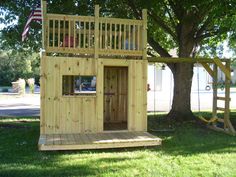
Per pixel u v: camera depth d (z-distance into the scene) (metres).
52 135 9.87
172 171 6.87
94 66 10.40
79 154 8.42
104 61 10.46
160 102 25.78
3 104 23.98
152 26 15.70
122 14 14.05
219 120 12.36
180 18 14.46
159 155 8.32
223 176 6.52
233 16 12.53
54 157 8.09
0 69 50.12
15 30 14.32
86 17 10.39
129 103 10.65
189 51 14.53
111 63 10.52
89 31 10.47
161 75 36.41
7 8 14.13
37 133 11.23
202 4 12.58
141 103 10.74
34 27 13.66
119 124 12.61
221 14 12.38
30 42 14.75
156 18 14.53
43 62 10.06
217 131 12.04
